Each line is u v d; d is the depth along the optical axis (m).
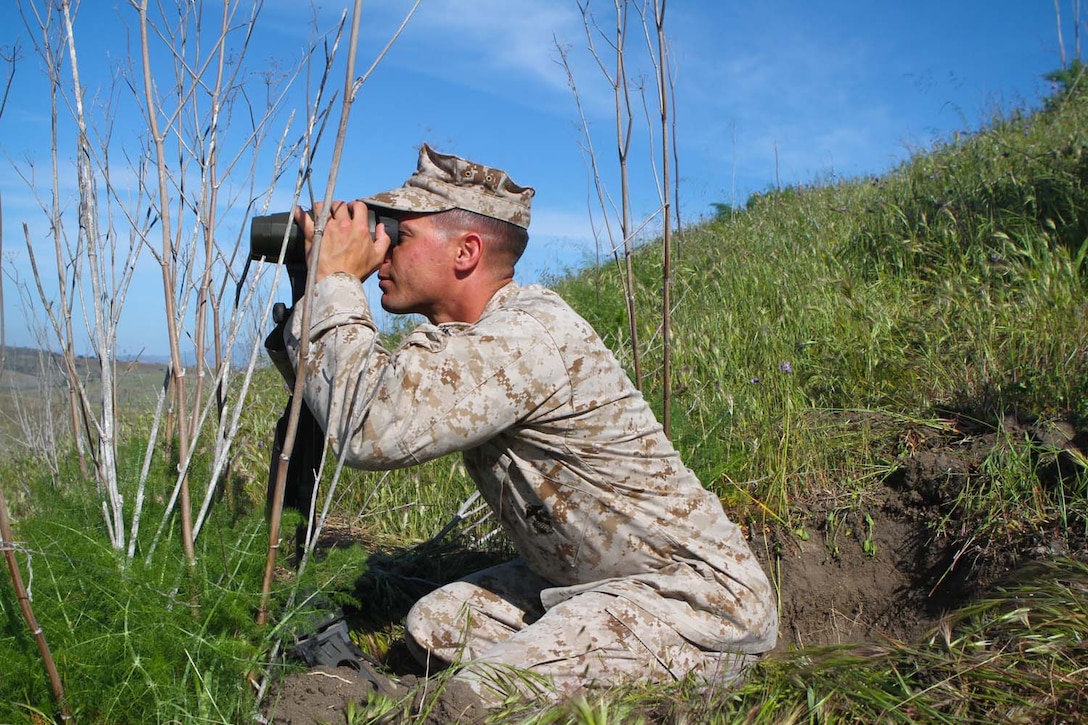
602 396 2.23
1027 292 4.16
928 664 2.12
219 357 2.23
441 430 2.08
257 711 2.00
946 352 4.04
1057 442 3.07
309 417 2.39
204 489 2.33
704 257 6.57
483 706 1.99
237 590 2.06
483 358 2.10
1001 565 2.88
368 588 3.04
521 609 2.58
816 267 5.45
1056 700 1.93
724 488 3.49
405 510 3.72
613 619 2.18
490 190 2.38
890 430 3.58
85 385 2.44
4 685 1.84
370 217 2.31
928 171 6.63
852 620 3.14
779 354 4.39
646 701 2.08
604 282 6.64
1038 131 6.86
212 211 2.16
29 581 1.96
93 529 2.11
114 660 1.89
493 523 3.39
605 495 2.26
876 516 3.28
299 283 2.29
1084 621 2.16
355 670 2.26
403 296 2.39
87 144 2.18
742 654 2.29
